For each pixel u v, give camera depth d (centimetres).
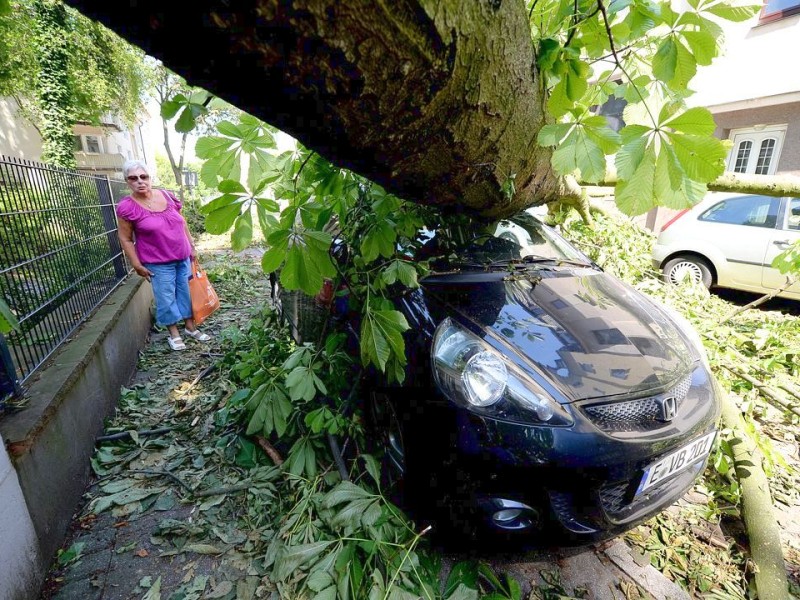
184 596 146
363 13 51
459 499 142
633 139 83
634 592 155
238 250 132
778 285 446
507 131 96
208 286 393
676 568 165
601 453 134
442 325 170
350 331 221
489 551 145
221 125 127
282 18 48
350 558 145
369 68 58
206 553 162
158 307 341
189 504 187
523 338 164
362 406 208
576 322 180
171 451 220
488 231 225
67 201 267
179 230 342
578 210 379
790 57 615
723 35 98
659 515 190
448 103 73
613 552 170
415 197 115
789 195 296
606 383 152
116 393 261
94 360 230
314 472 188
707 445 166
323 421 188
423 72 63
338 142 76
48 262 232
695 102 740
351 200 192
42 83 983
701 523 188
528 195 155
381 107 66
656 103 114
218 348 354
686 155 78
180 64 57
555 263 234
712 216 497
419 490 155
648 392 153
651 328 191
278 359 281
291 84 58
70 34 1003
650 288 420
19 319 195
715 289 566
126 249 323
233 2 46
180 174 1585
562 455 133
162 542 167
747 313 424
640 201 85
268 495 186
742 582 162
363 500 159
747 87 668
